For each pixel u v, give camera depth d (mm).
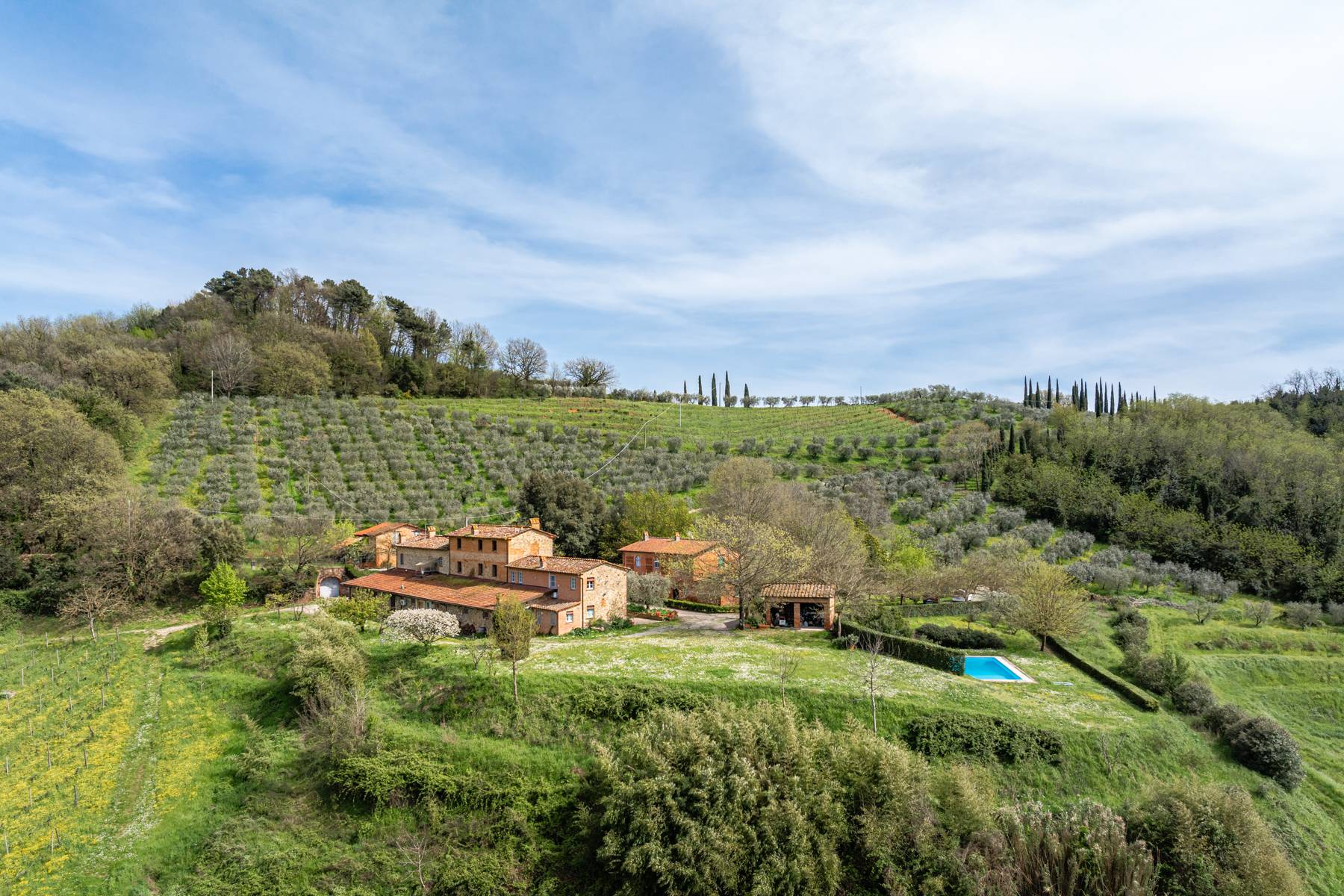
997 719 38969
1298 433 126750
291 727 41812
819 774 32312
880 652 51125
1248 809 31406
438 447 118125
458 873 31234
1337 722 53969
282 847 32906
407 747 37375
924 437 139625
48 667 53469
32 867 31641
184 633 58312
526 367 187375
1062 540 99500
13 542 68875
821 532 74625
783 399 182875
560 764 36188
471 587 63281
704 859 29094
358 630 54156
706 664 46312
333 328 171750
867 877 30781
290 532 77500
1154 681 48594
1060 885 29609
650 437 137625
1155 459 116125
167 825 34281
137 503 72125
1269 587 88188
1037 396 169875
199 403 121312
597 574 60156
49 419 80000
